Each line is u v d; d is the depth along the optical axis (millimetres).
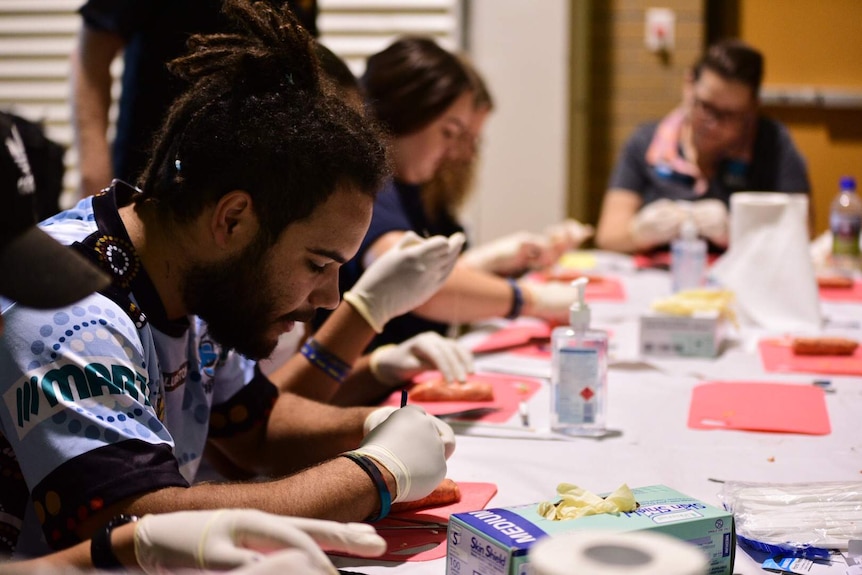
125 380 990
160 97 2383
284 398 1433
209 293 1087
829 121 4582
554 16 4285
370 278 1608
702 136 3377
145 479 937
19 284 713
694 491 1190
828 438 1417
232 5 1121
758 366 1882
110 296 1059
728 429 1467
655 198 3490
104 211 1102
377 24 4344
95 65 2451
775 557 992
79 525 913
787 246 2225
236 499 956
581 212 4648
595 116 4602
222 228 1047
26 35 4406
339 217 1047
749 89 3266
